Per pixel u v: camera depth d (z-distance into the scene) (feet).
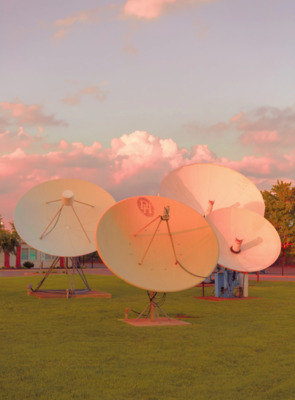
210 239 52.60
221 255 78.33
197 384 30.32
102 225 50.52
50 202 84.33
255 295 90.33
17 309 65.87
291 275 165.78
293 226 223.92
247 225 81.66
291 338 45.60
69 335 46.29
